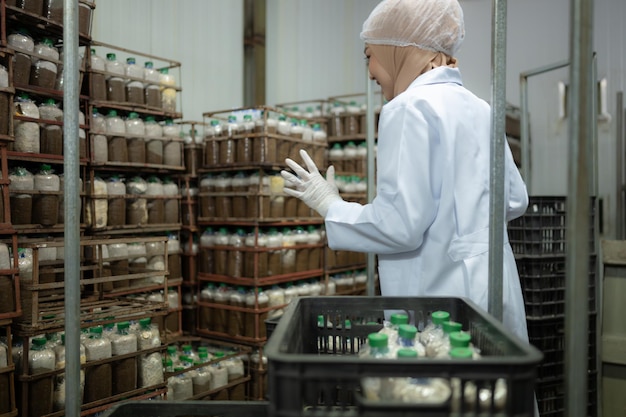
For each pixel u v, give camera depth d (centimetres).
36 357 232
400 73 175
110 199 329
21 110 265
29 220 268
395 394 85
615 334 263
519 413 74
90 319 254
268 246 374
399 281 162
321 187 170
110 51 424
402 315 122
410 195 145
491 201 128
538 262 256
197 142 409
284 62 613
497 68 126
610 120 564
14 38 266
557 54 604
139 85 344
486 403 85
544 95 612
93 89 317
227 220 381
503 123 127
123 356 258
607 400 266
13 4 258
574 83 85
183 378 320
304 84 640
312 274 411
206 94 511
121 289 301
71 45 130
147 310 276
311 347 129
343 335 130
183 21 487
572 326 86
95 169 323
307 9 643
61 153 284
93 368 247
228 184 387
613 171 563
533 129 618
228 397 349
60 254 276
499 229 128
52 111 283
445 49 173
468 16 637
